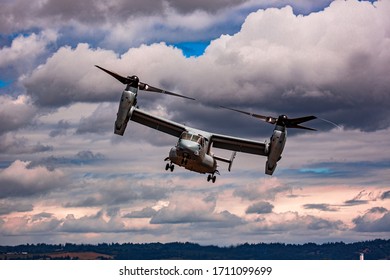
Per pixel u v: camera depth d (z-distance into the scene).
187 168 76.31
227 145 80.88
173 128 80.00
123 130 77.38
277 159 76.25
